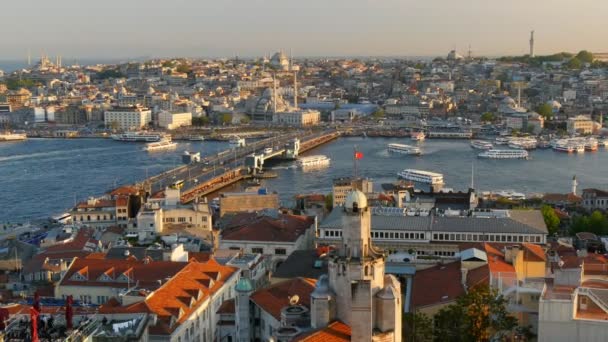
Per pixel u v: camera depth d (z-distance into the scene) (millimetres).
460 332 138625
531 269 183250
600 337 121500
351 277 114875
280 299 148875
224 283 188250
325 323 115438
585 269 174875
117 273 186625
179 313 157625
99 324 135375
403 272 199250
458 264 186625
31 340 99375
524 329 139750
